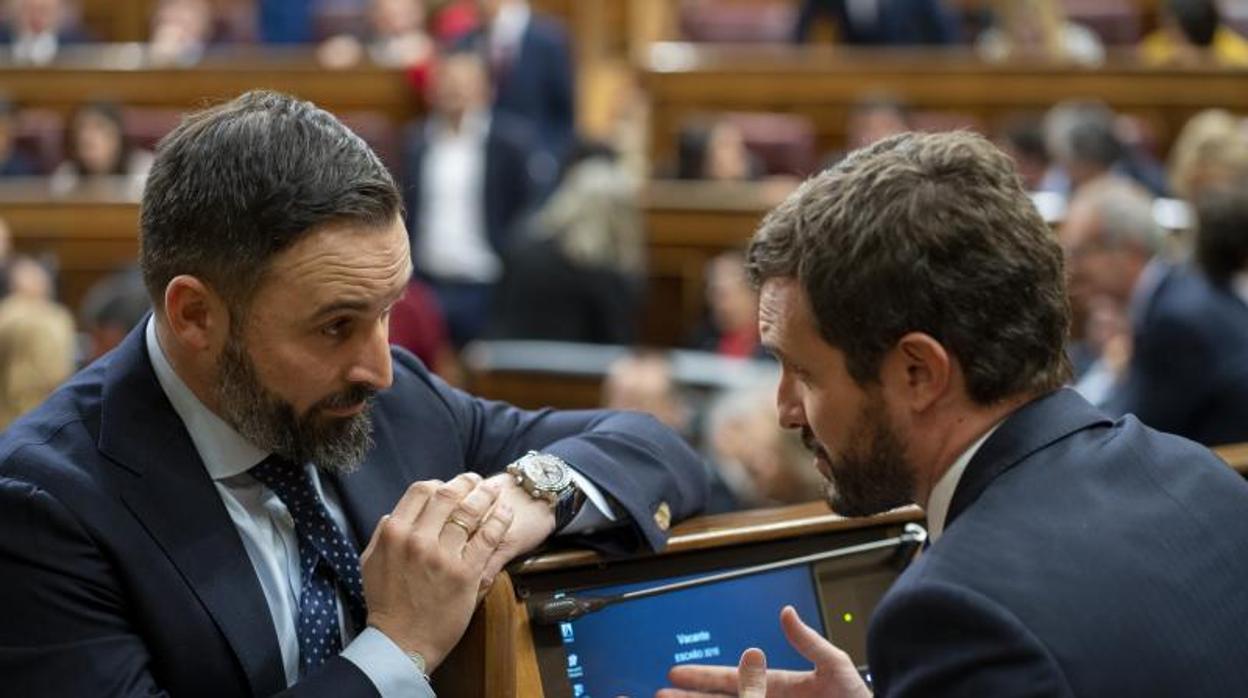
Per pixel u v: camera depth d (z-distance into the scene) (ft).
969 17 43.34
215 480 8.55
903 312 7.64
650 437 9.72
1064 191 30.14
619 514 8.96
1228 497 8.05
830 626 9.48
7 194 32.58
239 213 7.92
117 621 8.07
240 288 7.99
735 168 33.40
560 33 39.58
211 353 8.23
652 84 37.22
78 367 21.03
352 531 9.05
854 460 8.04
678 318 31.58
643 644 8.89
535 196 34.24
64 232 32.09
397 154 35.68
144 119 36.32
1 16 42.50
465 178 34.22
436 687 8.73
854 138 34.01
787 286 7.97
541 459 8.91
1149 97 35.19
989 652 7.10
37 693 7.88
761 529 9.36
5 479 8.06
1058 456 7.89
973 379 7.75
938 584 7.29
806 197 7.97
